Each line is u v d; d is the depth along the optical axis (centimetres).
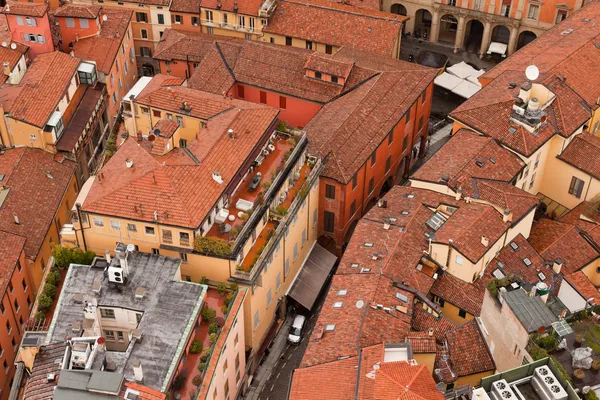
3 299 9350
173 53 13488
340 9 13875
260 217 9450
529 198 10012
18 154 11350
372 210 10238
